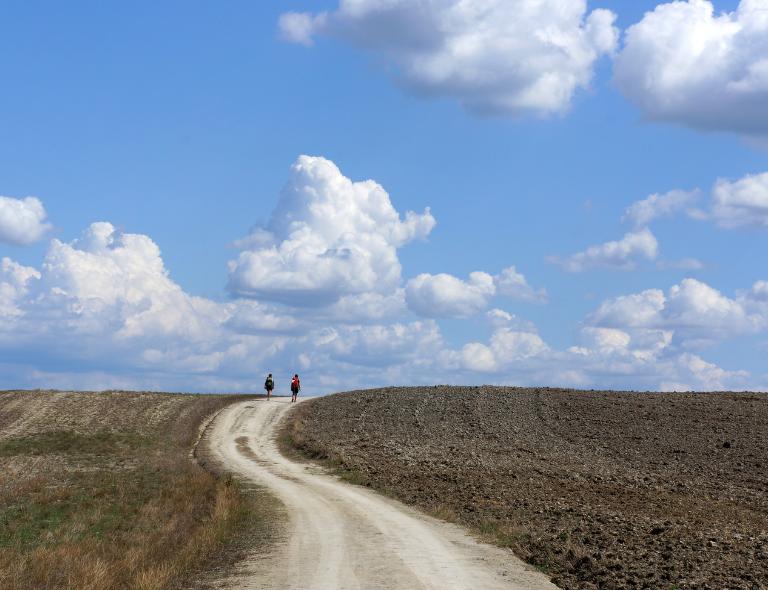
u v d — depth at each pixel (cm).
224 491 3241
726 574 1814
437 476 3969
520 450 5056
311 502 3131
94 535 2494
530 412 6288
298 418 6266
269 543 2228
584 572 1812
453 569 1844
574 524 2553
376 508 2983
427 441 5303
